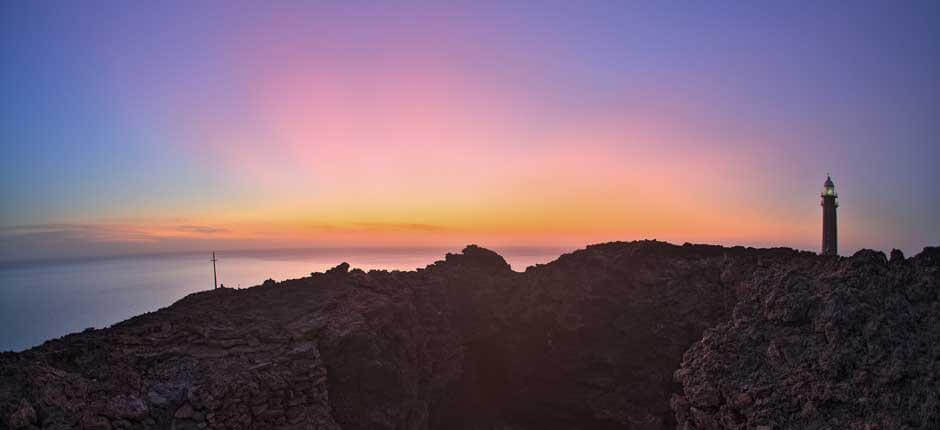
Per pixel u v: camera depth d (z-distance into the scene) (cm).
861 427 2184
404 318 3481
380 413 2944
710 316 3675
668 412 3591
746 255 3853
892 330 2447
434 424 3678
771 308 2969
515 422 3984
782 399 2488
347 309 3200
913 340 2386
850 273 2888
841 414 2306
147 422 2228
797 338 2719
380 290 3550
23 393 2031
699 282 3866
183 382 2444
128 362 2508
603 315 3984
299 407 2622
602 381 3822
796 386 2495
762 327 2941
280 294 3366
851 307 2608
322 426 2614
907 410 2148
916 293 2578
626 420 3684
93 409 2117
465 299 4131
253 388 2475
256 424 2481
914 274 2678
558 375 3959
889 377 2273
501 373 4078
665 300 3878
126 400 2225
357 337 2981
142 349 2622
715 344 2959
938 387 2134
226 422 2381
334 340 2927
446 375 3722
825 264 3166
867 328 2489
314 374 2698
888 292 2667
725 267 3788
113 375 2380
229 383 2431
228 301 3216
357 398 2948
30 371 2150
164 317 2941
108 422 2112
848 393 2338
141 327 2781
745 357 2794
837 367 2439
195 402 2341
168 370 2512
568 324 3953
